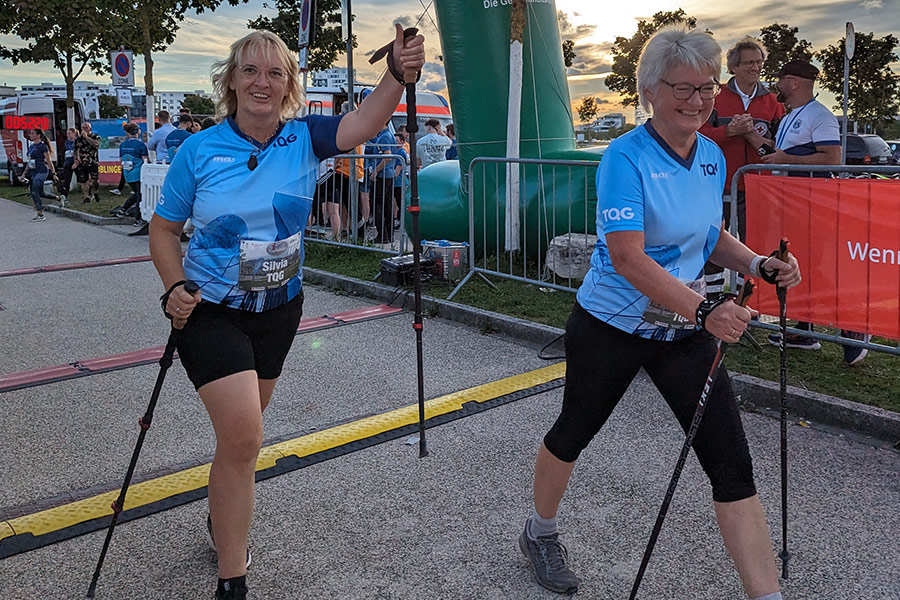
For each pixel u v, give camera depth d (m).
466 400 4.50
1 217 15.33
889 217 4.34
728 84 5.64
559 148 8.38
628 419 4.15
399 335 5.98
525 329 5.79
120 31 18.77
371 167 10.08
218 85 2.48
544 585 2.65
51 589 2.67
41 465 3.68
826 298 4.71
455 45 8.11
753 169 5.01
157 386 2.46
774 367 4.76
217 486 2.41
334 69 18.67
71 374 5.06
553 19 8.42
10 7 19.05
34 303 7.23
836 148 5.11
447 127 16.52
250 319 2.51
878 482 3.41
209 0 17.06
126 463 3.70
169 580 2.73
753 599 2.13
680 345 2.35
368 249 8.59
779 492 3.33
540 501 2.64
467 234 8.30
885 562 2.78
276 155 2.46
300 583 2.71
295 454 3.76
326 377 4.98
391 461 3.70
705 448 2.24
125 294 7.59
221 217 2.40
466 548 2.93
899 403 4.13
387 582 2.72
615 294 2.33
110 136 20.25
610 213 2.19
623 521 3.11
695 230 2.29
